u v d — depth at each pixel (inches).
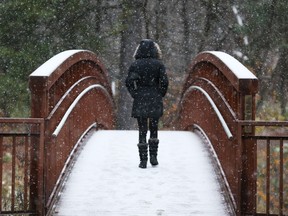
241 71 702.5
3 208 1019.3
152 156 858.1
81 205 698.2
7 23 1689.2
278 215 649.0
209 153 936.9
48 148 671.1
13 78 1635.1
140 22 1872.5
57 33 1764.3
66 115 784.3
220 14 2006.6
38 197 658.2
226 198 713.0
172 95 2359.7
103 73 1384.1
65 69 784.9
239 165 650.8
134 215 668.1
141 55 849.5
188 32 2251.5
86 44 1771.7
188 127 1355.8
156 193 740.7
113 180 787.4
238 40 2000.5
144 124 853.8
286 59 1918.1
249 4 1860.2
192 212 679.1
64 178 778.2
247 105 661.9
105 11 1873.8
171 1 2284.7
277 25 1860.2
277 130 1833.2
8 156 1521.9
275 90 1984.5
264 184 1419.8
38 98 658.8
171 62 2389.3
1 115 1721.2
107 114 1457.9
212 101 927.0
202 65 1116.5
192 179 797.2
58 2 1726.1
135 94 847.7
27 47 1686.8
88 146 978.7
